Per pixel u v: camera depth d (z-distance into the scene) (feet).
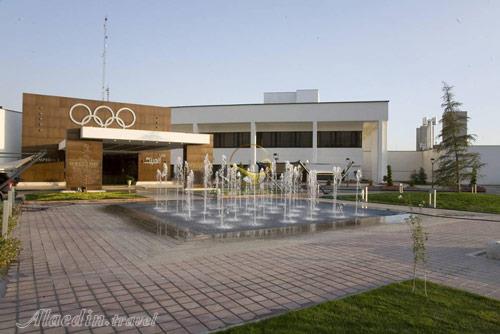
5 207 26.89
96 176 80.64
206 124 158.10
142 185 115.14
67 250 25.82
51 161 99.09
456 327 12.99
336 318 13.75
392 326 13.03
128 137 85.40
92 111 106.11
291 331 12.58
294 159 151.53
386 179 139.33
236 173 122.21
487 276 20.57
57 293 16.93
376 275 20.53
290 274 20.54
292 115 146.82
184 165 107.76
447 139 101.40
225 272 20.76
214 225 38.91
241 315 14.55
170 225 38.11
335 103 143.54
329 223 41.60
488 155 153.38
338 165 149.07
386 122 144.05
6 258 20.57
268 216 48.08
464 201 66.85
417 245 18.06
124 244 28.07
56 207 53.42
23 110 96.68
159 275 19.97
